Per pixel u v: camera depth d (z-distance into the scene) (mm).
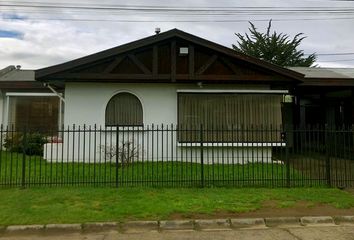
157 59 13312
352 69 19219
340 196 8461
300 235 6156
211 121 13625
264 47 35219
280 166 12438
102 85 13594
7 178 9883
